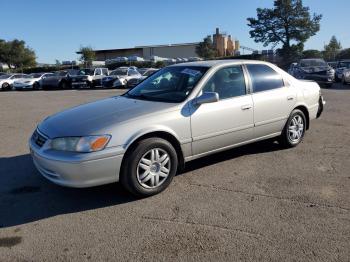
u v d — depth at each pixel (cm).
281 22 6234
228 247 341
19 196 465
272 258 323
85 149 411
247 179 508
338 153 625
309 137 739
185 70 547
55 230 379
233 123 532
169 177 467
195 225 383
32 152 462
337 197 445
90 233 371
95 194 465
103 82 2744
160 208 423
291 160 587
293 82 640
